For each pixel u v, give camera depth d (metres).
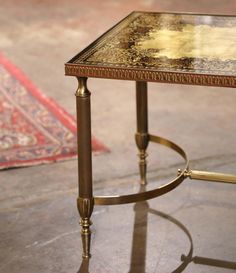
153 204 3.54
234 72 2.63
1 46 6.07
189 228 3.31
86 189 2.97
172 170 3.89
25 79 5.28
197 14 3.44
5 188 3.74
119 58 2.82
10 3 7.50
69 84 5.21
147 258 3.08
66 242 3.23
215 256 3.09
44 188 3.73
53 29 6.55
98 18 6.86
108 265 3.04
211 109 4.74
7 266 3.05
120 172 3.89
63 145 4.22
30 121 4.55
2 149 4.16
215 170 3.87
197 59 2.79
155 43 3.01
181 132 4.38
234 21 3.32
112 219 3.41
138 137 3.62
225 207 3.49
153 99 4.93
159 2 7.38
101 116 4.65
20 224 3.39
